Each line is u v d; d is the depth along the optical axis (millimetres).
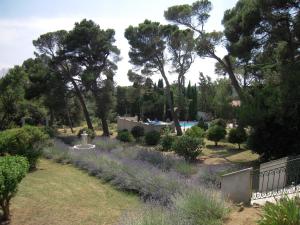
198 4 22531
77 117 44344
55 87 30516
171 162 13312
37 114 35781
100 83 31219
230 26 16500
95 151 16391
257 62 21453
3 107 27953
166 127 28812
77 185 11078
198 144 16078
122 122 33719
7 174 7270
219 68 30141
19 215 7750
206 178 10117
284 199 5414
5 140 13812
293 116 12875
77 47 29812
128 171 10914
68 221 7520
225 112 35562
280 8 14398
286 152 13812
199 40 21688
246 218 6199
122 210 8375
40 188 10359
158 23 27688
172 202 7699
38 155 14375
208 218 6309
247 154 17531
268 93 14352
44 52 30922
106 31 31281
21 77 28297
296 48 15727
